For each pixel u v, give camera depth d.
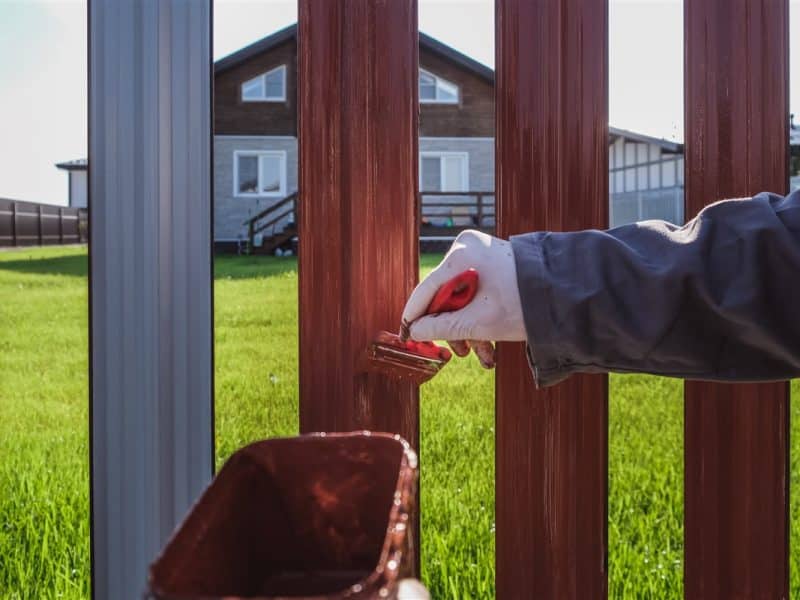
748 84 1.07
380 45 1.06
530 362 0.86
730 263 0.79
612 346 0.81
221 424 3.83
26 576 2.02
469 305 0.84
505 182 1.09
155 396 1.07
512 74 1.08
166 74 1.06
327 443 0.72
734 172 1.08
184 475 1.09
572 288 0.80
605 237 0.83
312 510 0.73
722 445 1.10
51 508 2.61
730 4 1.07
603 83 1.08
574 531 1.10
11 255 13.28
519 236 0.89
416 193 1.08
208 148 1.07
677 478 3.08
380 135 1.07
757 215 0.81
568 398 1.09
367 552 0.73
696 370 0.82
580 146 1.08
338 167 1.07
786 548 1.11
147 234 1.06
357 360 1.08
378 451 0.72
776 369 0.82
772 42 1.07
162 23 1.06
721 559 1.11
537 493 1.11
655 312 0.79
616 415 4.11
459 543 2.23
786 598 1.11
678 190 16.92
